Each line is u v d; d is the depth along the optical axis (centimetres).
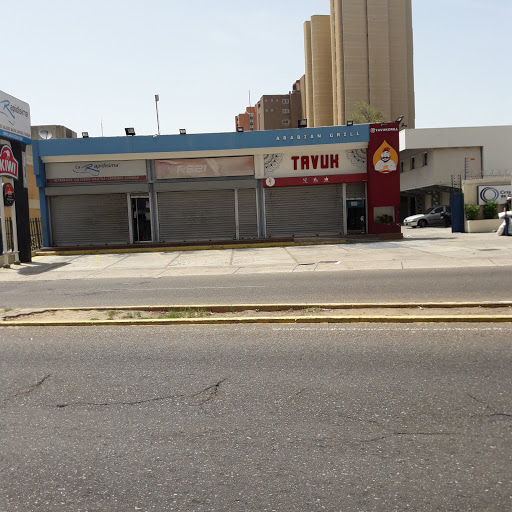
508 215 2514
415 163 4594
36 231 2758
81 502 329
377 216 2634
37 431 436
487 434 402
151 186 2666
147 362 616
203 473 360
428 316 765
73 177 2672
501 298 909
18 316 899
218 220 2689
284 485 341
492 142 4088
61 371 594
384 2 8506
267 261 1845
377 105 8494
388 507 313
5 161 2055
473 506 312
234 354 634
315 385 518
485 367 551
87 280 1531
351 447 389
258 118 10875
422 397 478
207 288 1216
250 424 435
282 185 2645
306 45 9319
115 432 430
